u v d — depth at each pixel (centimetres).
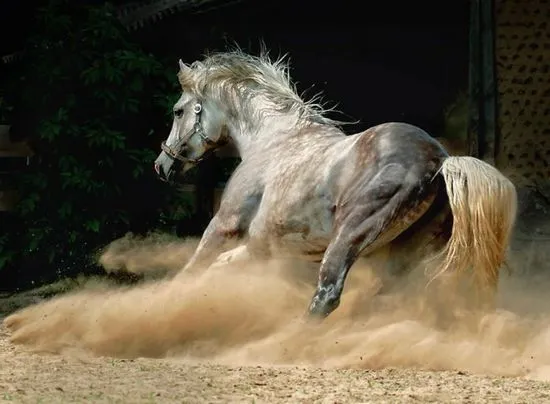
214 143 1377
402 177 1066
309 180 1141
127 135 1869
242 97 1336
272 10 2052
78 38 1844
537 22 1834
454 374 1016
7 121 1877
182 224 1883
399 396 895
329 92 2120
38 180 1822
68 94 1830
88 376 974
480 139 1808
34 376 971
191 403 848
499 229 1058
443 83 2083
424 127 2100
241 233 1234
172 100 1830
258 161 1248
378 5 2078
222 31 2022
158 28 1997
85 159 1830
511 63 1828
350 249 1073
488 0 1805
